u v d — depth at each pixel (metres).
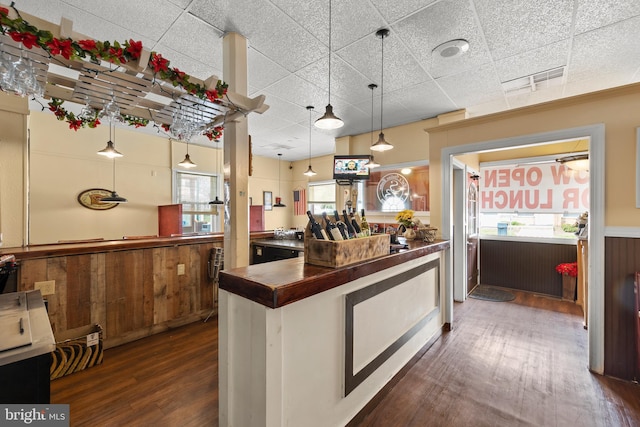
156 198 6.34
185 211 6.83
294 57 3.05
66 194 5.19
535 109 2.71
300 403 1.44
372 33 2.64
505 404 1.95
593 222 2.41
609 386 2.16
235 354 1.46
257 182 8.35
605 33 2.61
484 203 5.38
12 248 2.44
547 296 4.46
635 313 2.22
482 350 2.70
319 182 8.43
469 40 2.74
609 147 2.35
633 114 2.26
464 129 3.20
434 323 2.93
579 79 3.54
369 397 1.93
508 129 2.90
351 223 2.07
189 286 3.33
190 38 2.72
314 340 1.51
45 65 1.61
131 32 2.62
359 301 1.81
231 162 2.78
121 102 2.13
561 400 1.99
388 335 2.15
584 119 2.46
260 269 1.60
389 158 5.59
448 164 3.31
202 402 1.94
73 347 2.29
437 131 3.41
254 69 3.30
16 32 1.27
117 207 5.79
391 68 3.28
